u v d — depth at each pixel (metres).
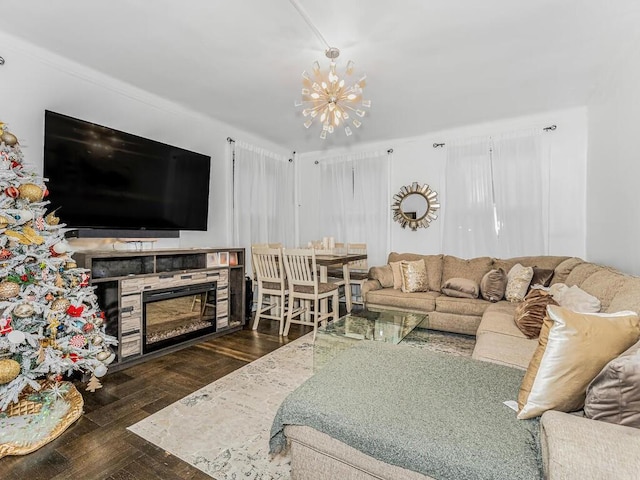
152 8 2.13
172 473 1.53
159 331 3.05
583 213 3.80
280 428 1.37
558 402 1.12
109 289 2.68
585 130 3.78
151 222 3.29
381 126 4.39
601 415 1.00
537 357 1.20
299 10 2.12
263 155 5.01
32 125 2.62
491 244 4.21
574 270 2.89
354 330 2.92
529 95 3.47
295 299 4.18
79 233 2.77
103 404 2.12
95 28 2.35
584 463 0.79
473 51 2.62
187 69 2.92
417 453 1.06
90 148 2.78
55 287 1.98
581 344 1.10
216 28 2.33
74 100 2.87
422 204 4.70
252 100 3.59
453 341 3.36
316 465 1.29
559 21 2.26
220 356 2.96
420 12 2.15
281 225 5.38
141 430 1.84
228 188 4.44
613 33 2.40
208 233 4.14
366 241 5.12
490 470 0.97
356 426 1.18
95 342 2.15
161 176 3.37
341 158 5.36
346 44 2.52
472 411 1.24
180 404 2.12
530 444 1.05
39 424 1.81
